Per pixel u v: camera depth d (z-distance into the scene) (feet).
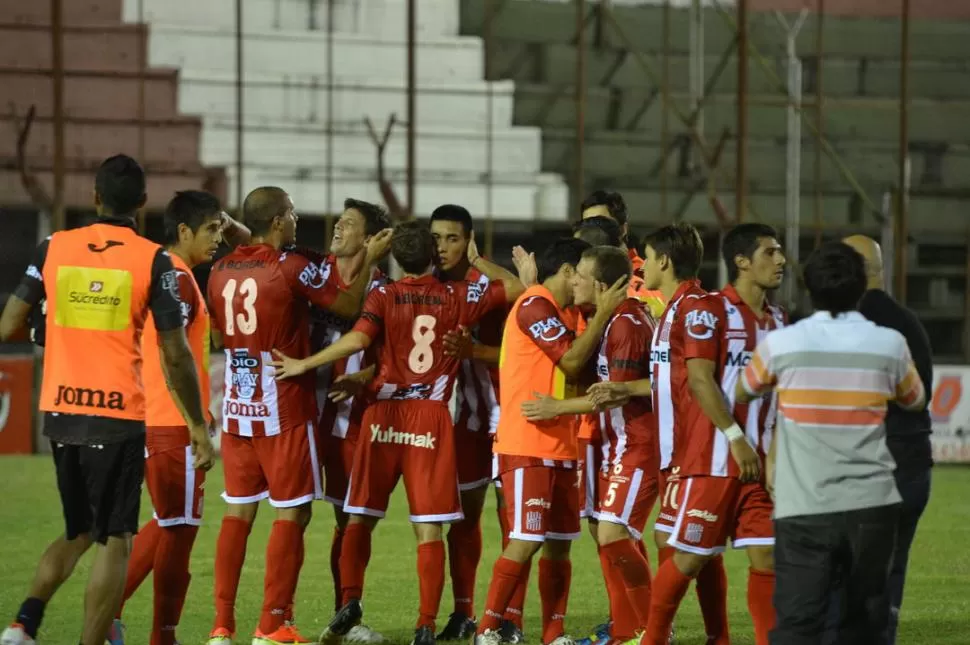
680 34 238.89
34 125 212.02
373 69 231.30
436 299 73.51
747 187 231.09
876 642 57.36
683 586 64.08
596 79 236.43
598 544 73.41
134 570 70.90
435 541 73.26
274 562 71.56
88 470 62.49
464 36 236.84
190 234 73.31
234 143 222.89
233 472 73.41
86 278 62.59
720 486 62.95
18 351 193.26
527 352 71.41
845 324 56.90
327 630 72.08
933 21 245.65
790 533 56.29
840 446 55.72
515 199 230.07
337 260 75.51
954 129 240.94
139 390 63.57
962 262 230.27
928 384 65.16
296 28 229.45
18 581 94.94
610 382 70.03
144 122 216.95
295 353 72.95
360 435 74.38
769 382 57.21
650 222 225.15
